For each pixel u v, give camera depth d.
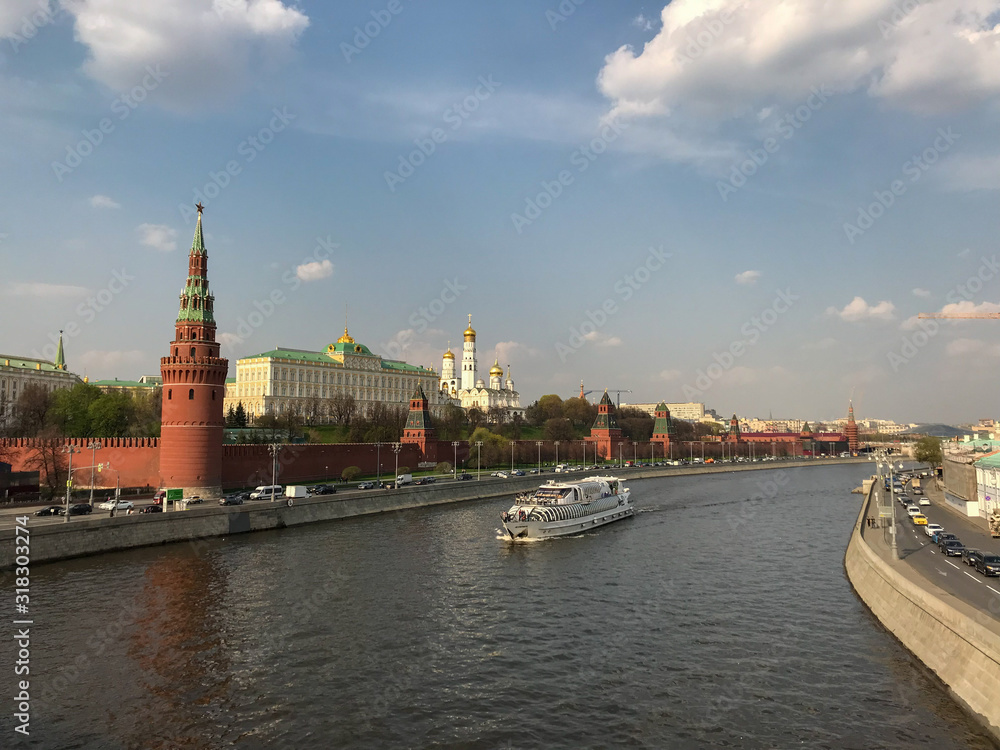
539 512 92.44
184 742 34.81
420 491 126.69
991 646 36.47
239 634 50.22
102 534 77.00
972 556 59.88
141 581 64.69
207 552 78.81
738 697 40.12
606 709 38.69
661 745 34.75
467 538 91.69
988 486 92.62
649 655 46.78
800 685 41.69
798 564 75.88
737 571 72.31
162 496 101.69
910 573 56.66
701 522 111.00
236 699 39.59
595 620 54.56
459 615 55.66
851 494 155.25
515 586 65.31
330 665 44.66
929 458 191.12
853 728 36.25
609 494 114.88
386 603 58.72
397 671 43.81
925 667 43.09
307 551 80.19
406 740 35.12
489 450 192.25
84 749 34.00
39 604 56.94
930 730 35.88
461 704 39.19
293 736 35.47
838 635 50.53
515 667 44.62
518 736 35.59
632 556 80.62
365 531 96.00
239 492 113.38
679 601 60.19
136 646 47.59
